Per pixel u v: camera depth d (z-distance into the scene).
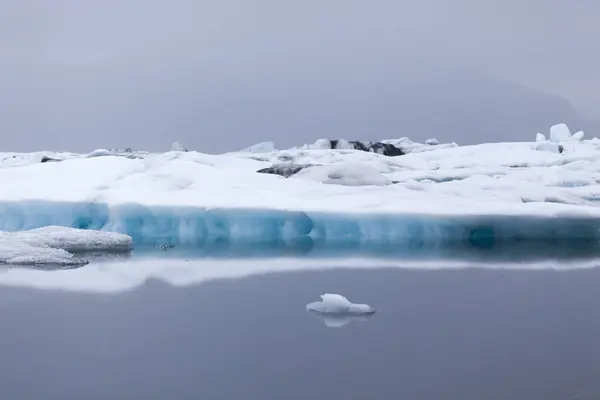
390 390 5.86
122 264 12.52
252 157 33.69
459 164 30.66
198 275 11.41
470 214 15.77
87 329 7.86
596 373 6.30
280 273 11.71
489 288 10.47
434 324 8.14
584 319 8.42
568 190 20.97
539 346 7.22
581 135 33.41
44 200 15.95
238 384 6.00
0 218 15.90
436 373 6.31
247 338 7.50
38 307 8.95
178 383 6.03
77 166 18.02
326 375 6.26
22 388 5.90
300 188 17.41
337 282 10.86
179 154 24.59
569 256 13.94
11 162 32.59
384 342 7.35
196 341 7.39
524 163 30.03
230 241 15.88
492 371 6.38
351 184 20.11
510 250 14.77
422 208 16.22
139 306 9.05
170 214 15.88
